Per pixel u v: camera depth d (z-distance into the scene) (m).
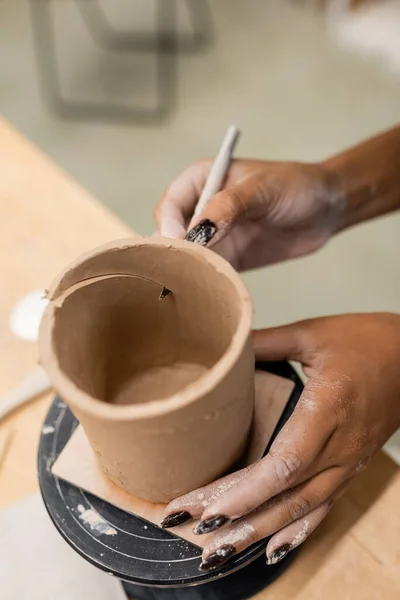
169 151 1.84
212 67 2.09
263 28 2.21
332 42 2.14
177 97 2.00
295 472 0.42
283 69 2.06
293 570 0.48
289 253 0.74
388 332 0.51
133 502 0.45
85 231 0.76
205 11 2.28
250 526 0.42
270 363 0.53
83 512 0.46
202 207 0.57
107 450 0.38
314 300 1.48
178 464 0.39
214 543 0.41
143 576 0.42
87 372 0.41
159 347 0.48
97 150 1.86
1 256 0.74
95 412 0.33
